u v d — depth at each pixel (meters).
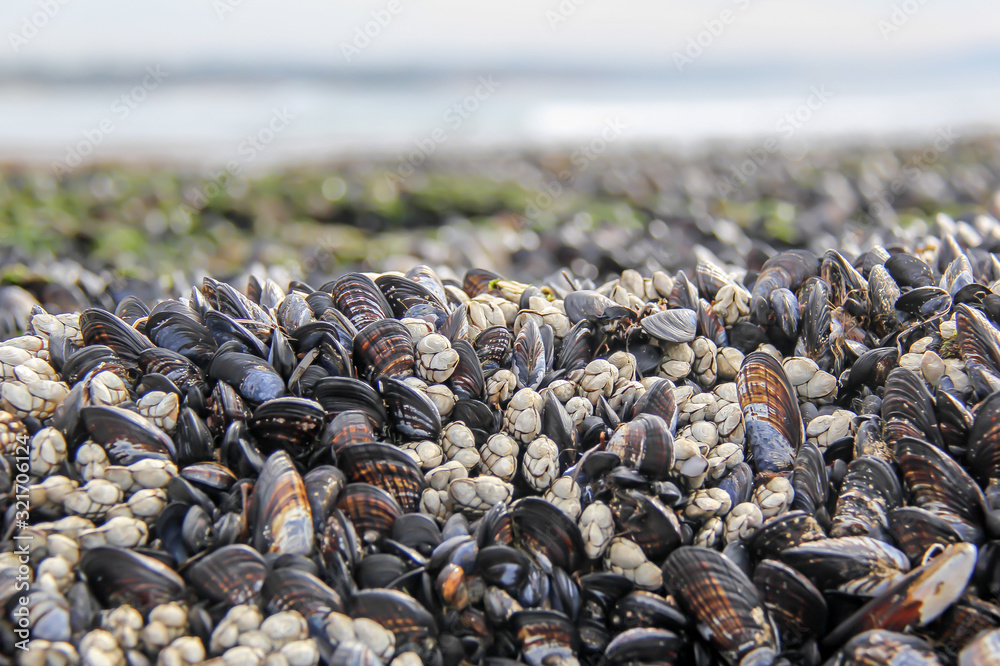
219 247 2.16
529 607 0.81
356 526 0.82
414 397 0.85
